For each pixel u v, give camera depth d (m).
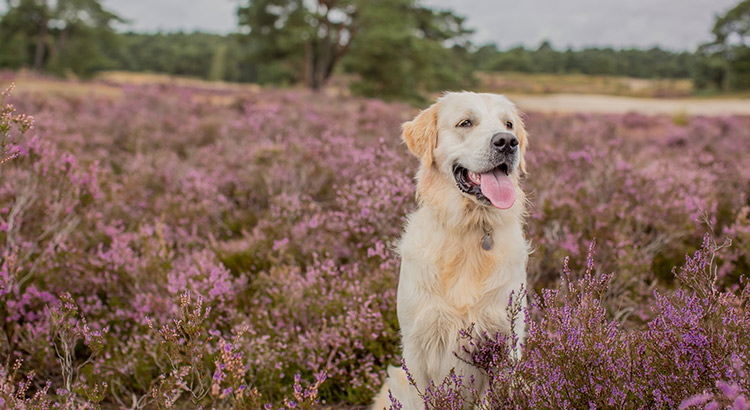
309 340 3.59
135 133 10.41
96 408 2.42
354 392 3.49
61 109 13.11
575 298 2.47
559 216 5.05
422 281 2.93
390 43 34.91
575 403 2.07
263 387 3.37
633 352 2.30
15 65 63.00
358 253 4.54
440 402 2.29
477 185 3.01
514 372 2.32
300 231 5.00
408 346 2.96
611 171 5.83
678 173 6.08
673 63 113.56
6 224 4.00
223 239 5.71
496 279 2.89
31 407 2.37
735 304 2.48
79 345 3.77
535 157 6.62
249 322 3.76
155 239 4.59
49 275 3.99
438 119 3.44
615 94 67.25
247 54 42.47
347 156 6.44
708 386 1.95
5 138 2.63
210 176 6.87
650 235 4.96
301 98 22.23
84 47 65.88
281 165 6.69
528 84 79.50
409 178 4.58
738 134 14.39
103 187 5.72
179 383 2.46
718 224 5.48
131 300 3.91
